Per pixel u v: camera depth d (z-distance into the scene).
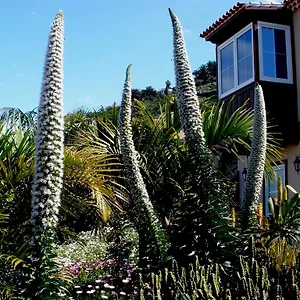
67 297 4.61
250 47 10.99
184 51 5.27
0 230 4.64
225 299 3.96
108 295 5.61
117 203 5.67
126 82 5.49
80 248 7.93
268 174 8.16
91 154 5.81
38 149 3.76
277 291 3.80
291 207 5.67
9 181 4.80
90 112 7.68
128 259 6.57
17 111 5.63
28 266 3.68
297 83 10.70
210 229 4.94
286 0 10.77
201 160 5.12
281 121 10.38
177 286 4.03
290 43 10.98
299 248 5.28
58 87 3.79
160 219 5.94
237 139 6.90
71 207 5.57
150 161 6.56
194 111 5.20
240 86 11.19
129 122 5.42
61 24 3.87
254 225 5.66
